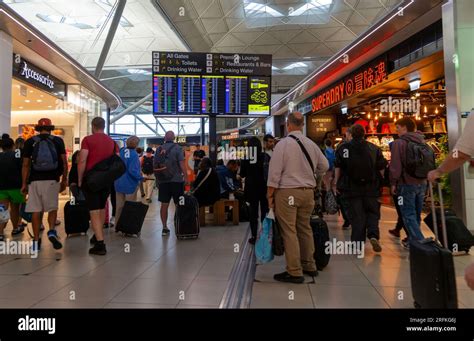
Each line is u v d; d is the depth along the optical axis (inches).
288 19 547.5
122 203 232.4
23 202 216.1
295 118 141.4
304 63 832.3
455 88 207.2
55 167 182.7
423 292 94.3
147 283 131.1
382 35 280.2
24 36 288.4
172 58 285.3
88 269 149.2
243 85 291.9
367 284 130.9
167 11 424.8
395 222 262.4
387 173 196.4
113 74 925.2
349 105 428.1
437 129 378.0
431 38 252.4
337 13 526.3
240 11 517.0
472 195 202.2
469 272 57.7
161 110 283.6
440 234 164.6
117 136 704.4
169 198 224.7
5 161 209.6
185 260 163.9
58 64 365.7
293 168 133.0
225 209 287.1
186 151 464.1
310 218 149.9
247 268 151.2
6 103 277.7
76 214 222.1
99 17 524.7
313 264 141.1
